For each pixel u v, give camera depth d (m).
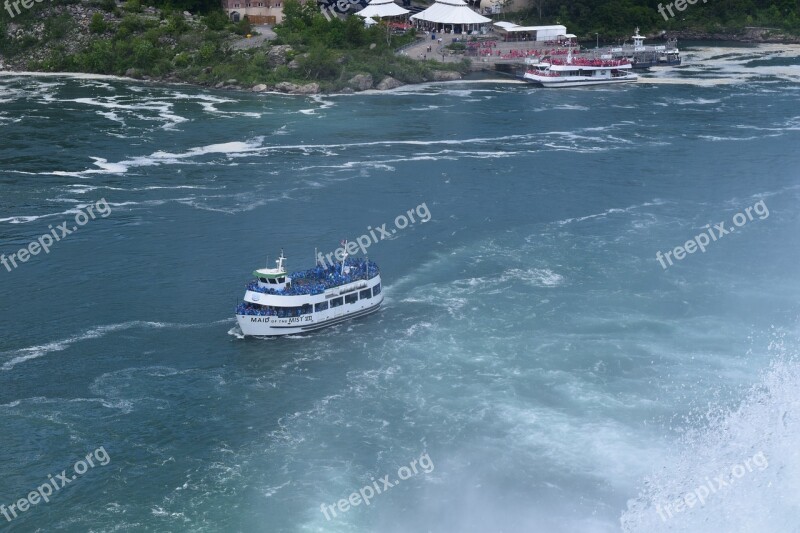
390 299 142.50
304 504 99.44
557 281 148.25
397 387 119.38
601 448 107.94
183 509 98.50
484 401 116.44
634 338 131.12
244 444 108.50
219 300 141.62
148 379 120.75
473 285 146.88
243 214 176.50
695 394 117.81
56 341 129.38
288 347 128.88
